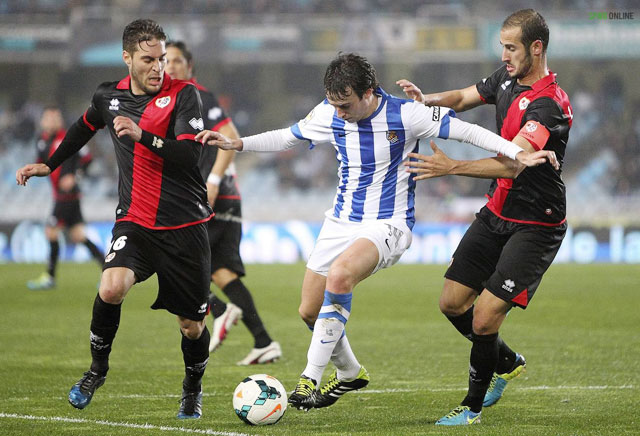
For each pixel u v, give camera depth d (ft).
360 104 57.26
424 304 151.43
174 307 58.54
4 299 153.07
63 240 267.18
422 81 360.28
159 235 57.36
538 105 58.23
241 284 86.74
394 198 60.49
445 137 58.44
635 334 110.93
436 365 86.58
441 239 275.39
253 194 336.08
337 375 61.52
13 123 347.15
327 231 61.72
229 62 341.00
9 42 310.86
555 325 120.67
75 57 312.50
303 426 56.24
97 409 62.39
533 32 58.13
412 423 57.67
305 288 61.98
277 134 61.77
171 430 54.13
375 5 338.54
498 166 55.57
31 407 63.00
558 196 59.36
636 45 304.30
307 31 311.47
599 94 355.77
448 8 314.35
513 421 58.44
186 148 55.47
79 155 165.27
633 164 336.08
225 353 95.09
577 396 68.80
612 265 254.06
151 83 56.24
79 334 109.50
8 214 294.87
